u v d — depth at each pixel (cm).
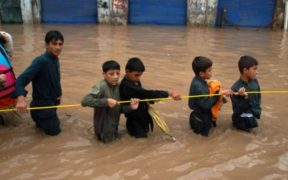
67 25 1661
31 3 1683
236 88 545
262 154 478
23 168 443
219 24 1719
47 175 428
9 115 556
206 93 522
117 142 507
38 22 1712
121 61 946
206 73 524
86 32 1445
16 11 1684
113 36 1352
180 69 873
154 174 430
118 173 431
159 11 1733
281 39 1379
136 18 1744
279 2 1650
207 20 1708
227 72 860
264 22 1697
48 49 520
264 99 674
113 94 506
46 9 1712
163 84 750
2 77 522
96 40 1256
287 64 956
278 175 431
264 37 1421
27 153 477
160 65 909
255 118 560
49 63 517
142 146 496
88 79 779
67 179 420
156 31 1517
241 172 437
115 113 503
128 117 523
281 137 527
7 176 426
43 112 520
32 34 1363
